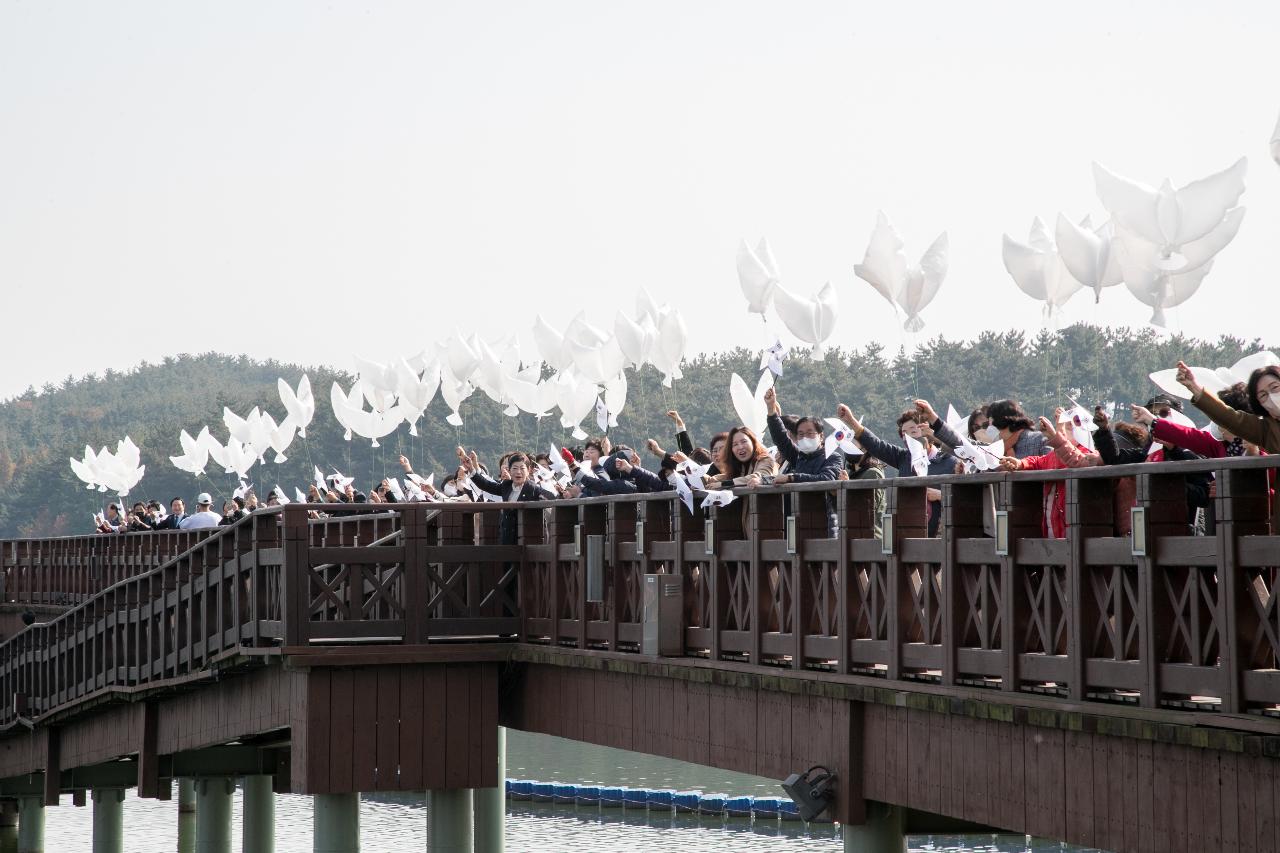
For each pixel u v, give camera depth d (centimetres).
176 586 2814
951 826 1708
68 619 3403
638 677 2075
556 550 2275
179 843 4694
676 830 4925
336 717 2262
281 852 4775
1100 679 1337
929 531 1766
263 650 2286
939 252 1770
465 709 2319
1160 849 1302
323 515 3178
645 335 2311
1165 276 1520
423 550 2330
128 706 3064
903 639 1585
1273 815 1192
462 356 2772
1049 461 1520
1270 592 1187
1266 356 1577
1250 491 1216
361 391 3161
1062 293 1677
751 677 1820
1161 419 1390
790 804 5056
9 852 4319
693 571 1994
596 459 2331
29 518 17075
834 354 7950
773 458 1941
